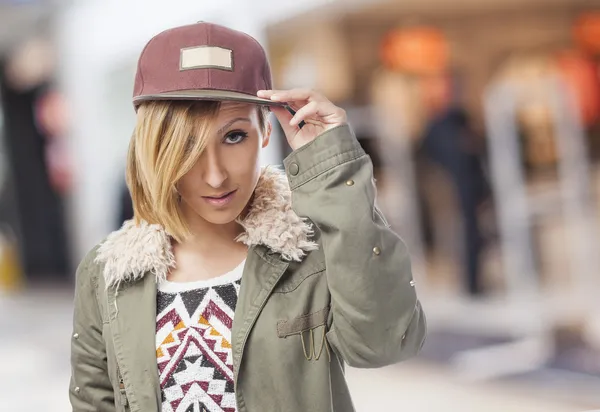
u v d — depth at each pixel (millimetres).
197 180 1218
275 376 1262
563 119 5223
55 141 9859
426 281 6316
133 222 1390
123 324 1314
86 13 8078
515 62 6520
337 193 1237
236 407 1270
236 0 5711
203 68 1201
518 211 5328
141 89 1226
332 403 1329
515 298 5367
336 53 6105
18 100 10625
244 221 1335
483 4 6422
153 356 1283
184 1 6215
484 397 3963
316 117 1276
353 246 1213
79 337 1409
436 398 4023
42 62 9555
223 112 1200
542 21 6438
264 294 1285
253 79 1238
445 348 5000
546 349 4621
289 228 1313
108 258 1342
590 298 5086
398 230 6398
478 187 5984
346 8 5898
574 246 5191
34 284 10531
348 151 1257
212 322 1295
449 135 6055
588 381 3988
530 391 3975
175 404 1275
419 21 6332
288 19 5801
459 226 6059
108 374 1391
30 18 8906
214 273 1337
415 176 6359
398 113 6398
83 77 8484
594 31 6301
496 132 5375
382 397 4145
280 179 1374
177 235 1293
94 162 8602
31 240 11016
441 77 6434
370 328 1219
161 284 1337
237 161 1223
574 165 5207
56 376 5125
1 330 7203
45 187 10797
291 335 1275
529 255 5262
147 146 1209
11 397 4625
